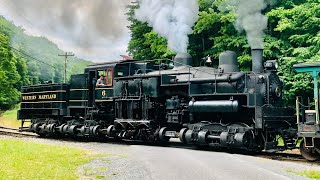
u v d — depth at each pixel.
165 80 17.08
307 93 21.62
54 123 22.47
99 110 20.14
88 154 13.52
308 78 20.48
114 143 18.75
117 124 18.83
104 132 19.33
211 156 12.19
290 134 14.48
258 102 14.48
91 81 20.69
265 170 9.52
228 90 15.23
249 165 10.23
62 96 21.88
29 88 24.98
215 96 15.66
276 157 14.14
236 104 14.62
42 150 14.11
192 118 16.27
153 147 15.60
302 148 13.58
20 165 10.59
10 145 15.46
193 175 8.71
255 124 14.31
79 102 21.05
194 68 16.86
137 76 18.28
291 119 15.53
